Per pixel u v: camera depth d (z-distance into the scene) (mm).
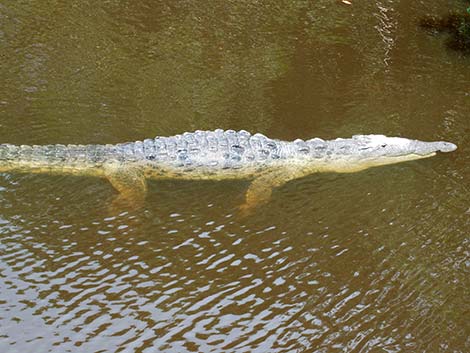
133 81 9727
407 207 7715
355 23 11984
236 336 5984
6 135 8242
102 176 7707
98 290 6305
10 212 7051
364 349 5930
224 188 7863
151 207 7387
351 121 9344
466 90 10250
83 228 6980
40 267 6457
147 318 6086
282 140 8805
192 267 6656
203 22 11555
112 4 11742
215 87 9828
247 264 6750
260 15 11977
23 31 10594
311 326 6129
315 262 6840
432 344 6023
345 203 7758
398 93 10070
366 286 6598
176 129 8766
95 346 5766
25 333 5797
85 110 8914
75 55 10164
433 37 11719
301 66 10602
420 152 8531
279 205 7625
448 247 7145
